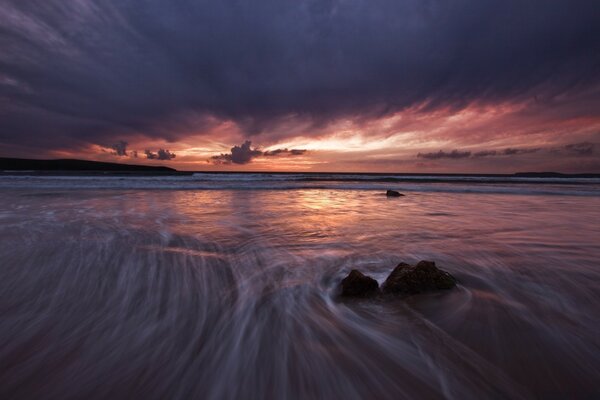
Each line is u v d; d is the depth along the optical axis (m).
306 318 3.62
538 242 7.26
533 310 3.73
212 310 3.83
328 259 5.95
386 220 10.31
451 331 3.27
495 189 23.59
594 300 4.04
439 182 34.59
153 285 4.64
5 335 3.20
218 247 6.83
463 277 4.89
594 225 9.44
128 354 2.91
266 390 2.47
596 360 2.77
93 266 5.47
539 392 2.39
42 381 2.53
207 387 2.50
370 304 3.90
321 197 18.11
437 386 2.48
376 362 2.80
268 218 10.64
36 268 5.33
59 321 3.52
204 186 24.89
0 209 12.15
